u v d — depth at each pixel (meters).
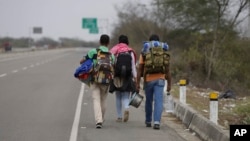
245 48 92.19
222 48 91.00
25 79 76.00
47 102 47.62
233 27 96.25
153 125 34.38
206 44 88.75
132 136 30.67
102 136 30.48
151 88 33.12
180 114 37.75
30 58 172.50
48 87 63.41
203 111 40.16
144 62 33.03
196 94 58.62
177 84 68.94
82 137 30.11
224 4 89.75
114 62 33.81
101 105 34.38
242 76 86.56
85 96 53.88
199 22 112.69
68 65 122.12
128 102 35.59
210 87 78.12
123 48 34.50
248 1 89.44
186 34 121.19
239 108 43.28
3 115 38.75
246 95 75.94
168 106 41.22
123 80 34.66
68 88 62.75
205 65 83.38
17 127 33.38
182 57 87.06
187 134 31.95
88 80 33.44
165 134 31.64
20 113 39.88
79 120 36.78
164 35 127.44
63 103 47.09
